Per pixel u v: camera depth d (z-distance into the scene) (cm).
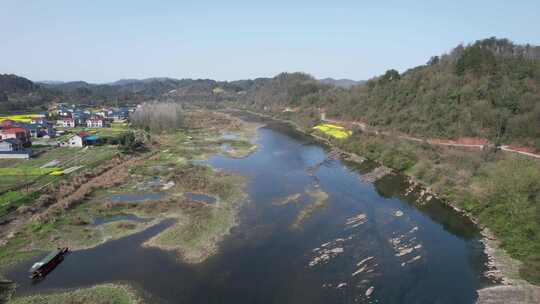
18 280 3562
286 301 3253
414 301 3266
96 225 4872
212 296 3319
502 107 7800
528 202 4469
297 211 5416
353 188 6600
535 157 6350
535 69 8531
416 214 5350
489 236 4544
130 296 3303
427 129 8825
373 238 4541
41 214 4947
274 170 7838
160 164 8188
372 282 3566
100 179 6788
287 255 4081
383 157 8150
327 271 3756
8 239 4328
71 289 3422
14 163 7512
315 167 8131
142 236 4547
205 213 5250
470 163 6400
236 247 4256
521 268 3719
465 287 3488
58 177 6488
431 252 4191
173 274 3678
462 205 5403
